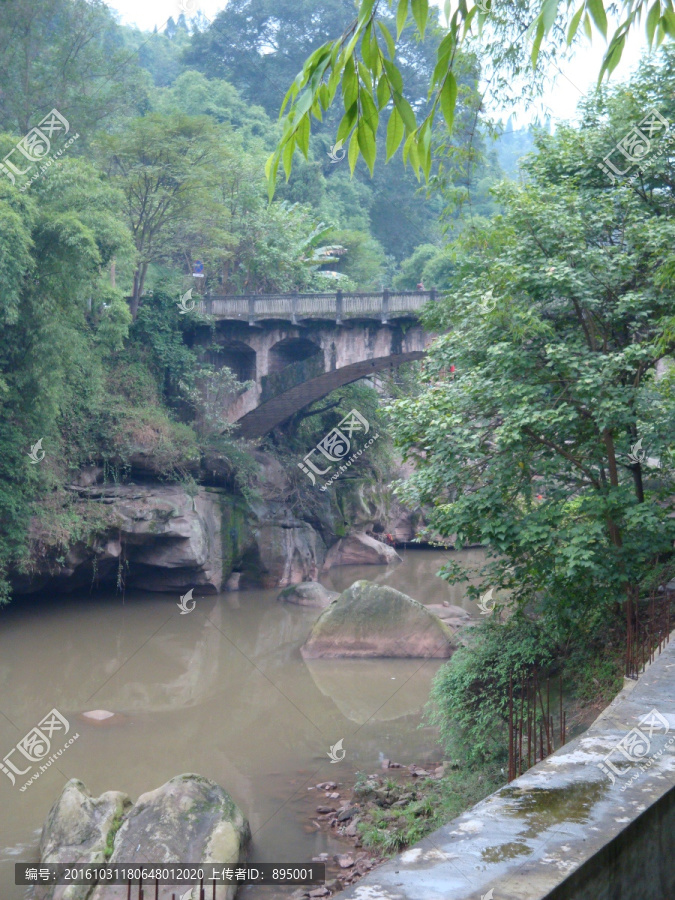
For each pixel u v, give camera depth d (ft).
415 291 84.74
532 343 35.73
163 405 89.04
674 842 6.99
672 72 39.65
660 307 35.27
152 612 77.41
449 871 5.18
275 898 26.22
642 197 40.24
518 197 37.70
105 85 93.30
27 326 63.77
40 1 81.20
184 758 42.19
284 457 102.78
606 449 36.01
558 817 6.22
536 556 35.06
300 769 40.29
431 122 8.93
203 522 83.56
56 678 57.98
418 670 59.72
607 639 36.63
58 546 71.05
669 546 33.22
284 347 97.25
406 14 8.54
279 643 69.26
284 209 122.93
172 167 89.61
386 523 119.44
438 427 35.58
